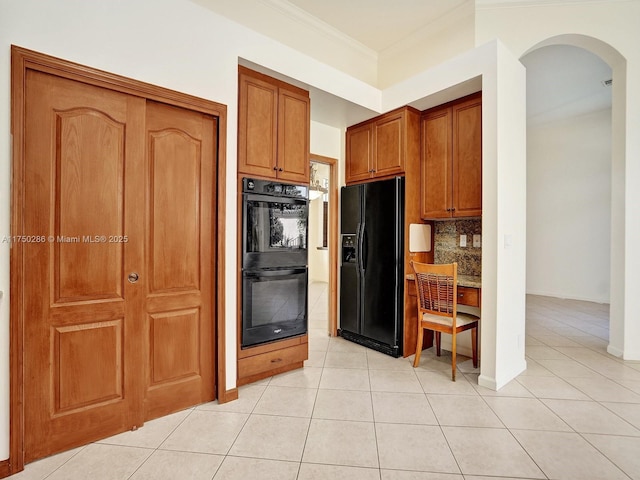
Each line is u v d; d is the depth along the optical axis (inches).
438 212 126.2
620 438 73.4
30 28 63.4
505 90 100.1
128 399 76.4
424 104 125.2
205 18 86.9
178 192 84.6
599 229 226.2
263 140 102.6
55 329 68.0
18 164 62.1
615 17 118.2
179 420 81.1
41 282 66.2
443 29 135.8
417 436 74.5
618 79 123.1
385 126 133.6
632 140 119.6
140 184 77.8
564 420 81.0
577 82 181.6
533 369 112.7
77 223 70.2
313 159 144.4
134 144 76.8
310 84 109.8
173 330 84.4
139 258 77.9
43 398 66.6
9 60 61.1
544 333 155.7
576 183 236.5
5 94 60.8
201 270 88.6
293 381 104.3
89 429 71.6
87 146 71.1
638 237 119.7
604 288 224.1
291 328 109.2
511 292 104.0
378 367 116.1
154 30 78.7
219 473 62.7
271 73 102.3
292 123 110.0
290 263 108.7
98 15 71.0
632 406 87.7
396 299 125.9
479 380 101.2
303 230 111.9
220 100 89.6
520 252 108.7
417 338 121.4
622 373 109.3
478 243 128.7
